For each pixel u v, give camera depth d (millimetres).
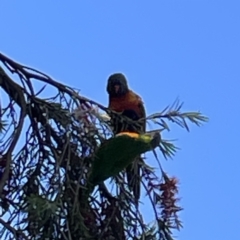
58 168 4188
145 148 4062
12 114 4445
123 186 4441
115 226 4371
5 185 4254
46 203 3912
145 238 4367
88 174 4203
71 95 4488
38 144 4422
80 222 4090
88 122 4371
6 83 4445
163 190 4434
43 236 4047
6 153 4277
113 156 4102
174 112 4387
